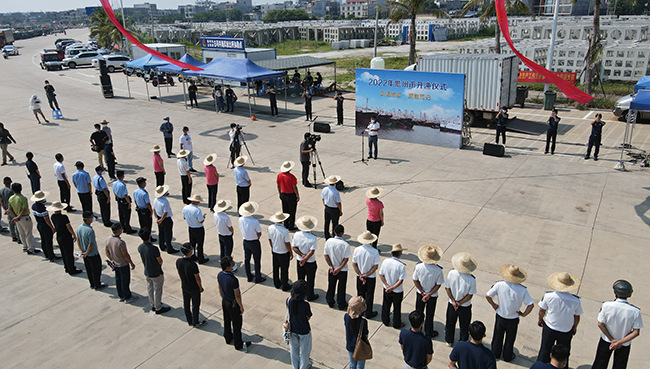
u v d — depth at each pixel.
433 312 6.98
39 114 24.97
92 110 25.97
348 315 5.68
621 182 13.47
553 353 4.65
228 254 9.02
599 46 23.66
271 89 23.75
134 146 18.80
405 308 7.93
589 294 8.12
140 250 7.61
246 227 8.31
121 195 10.67
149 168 16.05
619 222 10.93
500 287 6.24
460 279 6.38
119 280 8.16
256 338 7.23
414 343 5.16
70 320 7.80
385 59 49.41
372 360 6.64
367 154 16.94
